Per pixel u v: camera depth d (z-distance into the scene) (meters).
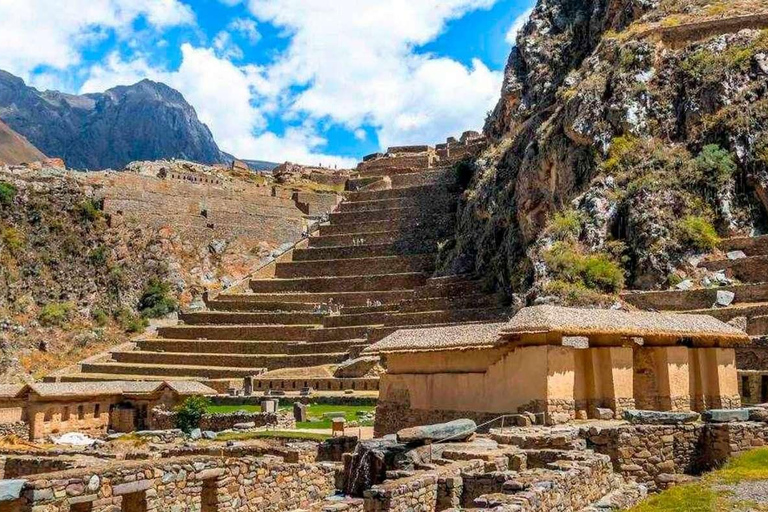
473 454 21.75
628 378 30.61
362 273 126.50
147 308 127.38
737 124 74.38
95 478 17.33
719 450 23.69
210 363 101.00
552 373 28.75
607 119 81.06
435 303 97.88
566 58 115.31
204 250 140.00
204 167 177.25
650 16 94.88
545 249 72.38
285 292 125.31
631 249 69.19
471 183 125.56
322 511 18.19
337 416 57.53
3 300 117.81
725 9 88.44
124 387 65.06
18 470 26.03
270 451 27.66
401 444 23.28
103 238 131.75
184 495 19.38
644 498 20.67
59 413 59.62
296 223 153.38
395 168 166.75
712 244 66.44
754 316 52.16
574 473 19.00
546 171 86.81
